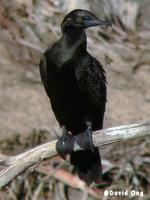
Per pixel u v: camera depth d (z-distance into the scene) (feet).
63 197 53.06
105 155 56.39
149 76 63.26
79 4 65.77
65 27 40.14
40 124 57.57
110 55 63.87
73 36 39.86
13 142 56.08
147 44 66.90
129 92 61.00
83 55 40.11
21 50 61.93
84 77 40.06
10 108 58.29
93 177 38.99
